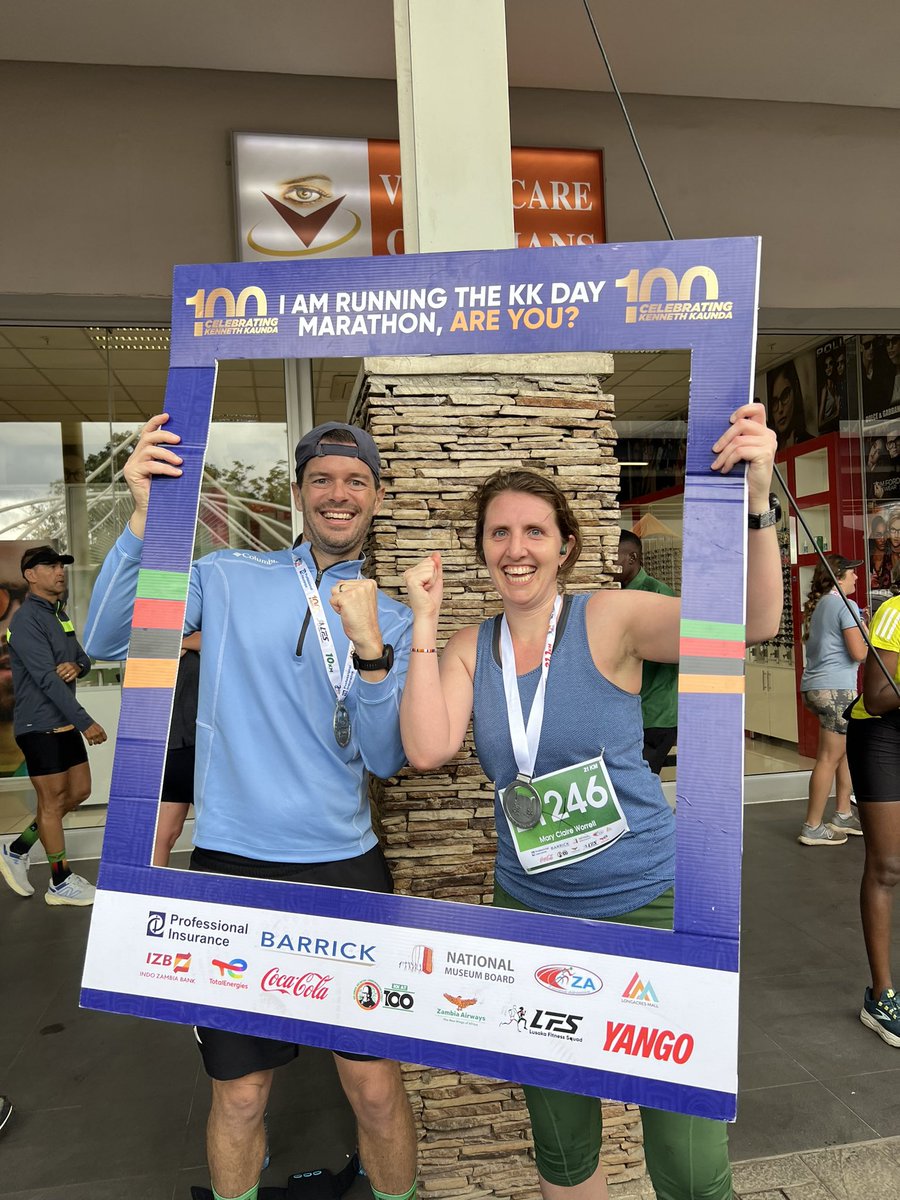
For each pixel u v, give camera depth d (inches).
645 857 53.1
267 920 51.1
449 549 77.9
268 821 58.5
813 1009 110.3
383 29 162.2
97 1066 102.2
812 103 202.4
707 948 44.0
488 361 77.4
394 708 56.2
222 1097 59.7
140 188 175.3
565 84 188.5
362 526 61.6
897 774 100.4
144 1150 85.3
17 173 171.2
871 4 159.5
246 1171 60.1
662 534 215.8
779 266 204.2
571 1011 46.0
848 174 205.9
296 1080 98.3
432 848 77.4
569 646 53.2
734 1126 85.8
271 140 177.5
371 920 49.6
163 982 52.3
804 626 237.6
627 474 215.2
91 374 194.5
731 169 199.6
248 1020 51.1
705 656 46.1
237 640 60.1
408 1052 48.7
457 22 82.8
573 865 53.1
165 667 53.4
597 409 79.8
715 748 45.3
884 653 94.1
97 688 199.5
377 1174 62.7
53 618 154.5
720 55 178.1
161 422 55.7
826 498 231.5
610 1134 78.0
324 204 181.0
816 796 180.2
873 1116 86.8
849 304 208.5
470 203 82.7
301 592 61.1
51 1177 81.4
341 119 181.8
